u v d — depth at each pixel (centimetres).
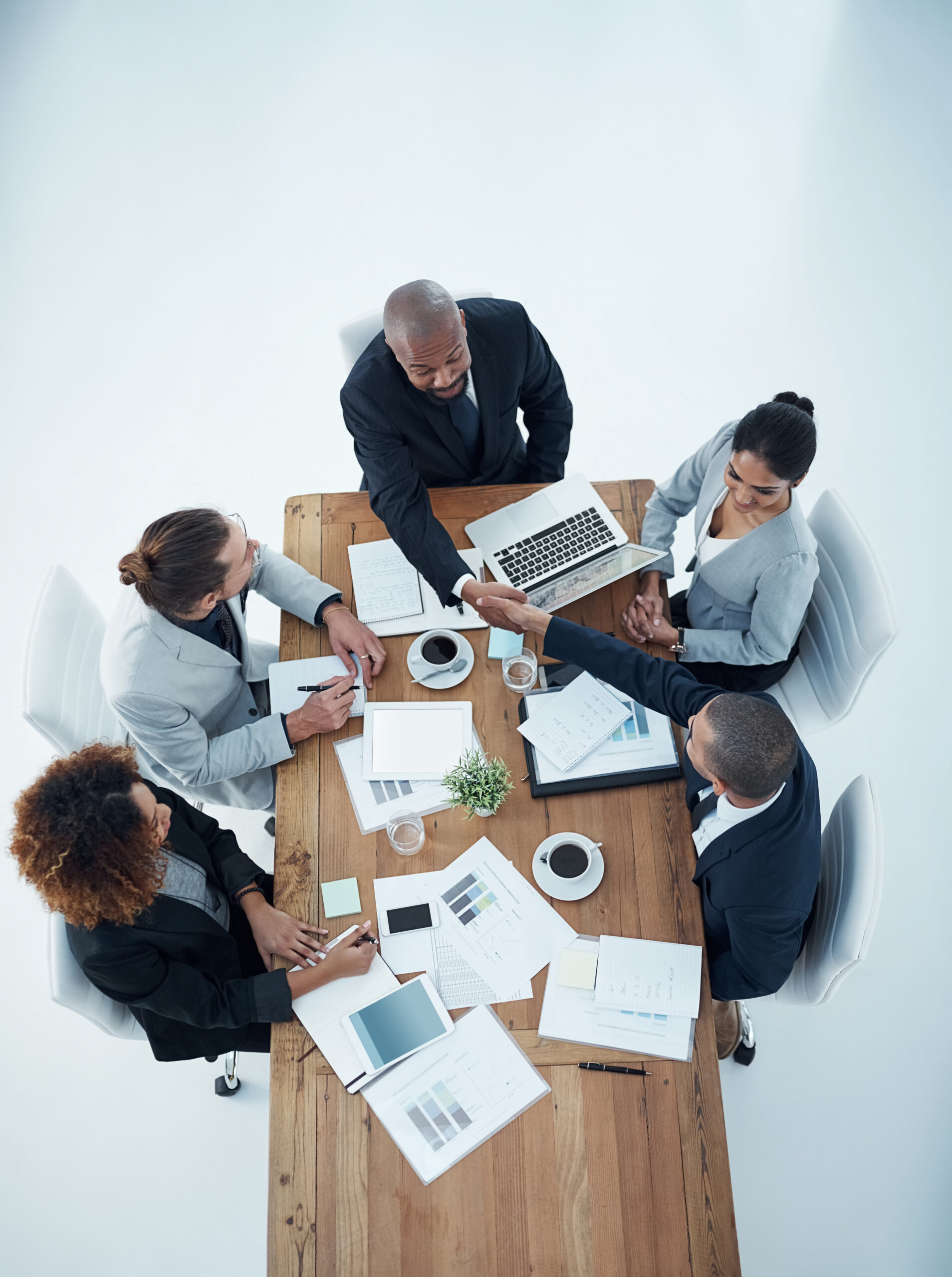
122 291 384
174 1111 237
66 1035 248
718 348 359
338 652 202
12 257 394
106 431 353
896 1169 225
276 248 392
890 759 279
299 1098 158
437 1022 162
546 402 235
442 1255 148
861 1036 241
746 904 161
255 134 420
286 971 167
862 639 200
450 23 445
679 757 185
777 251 377
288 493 338
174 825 185
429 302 178
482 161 408
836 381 348
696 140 406
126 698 189
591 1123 154
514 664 197
